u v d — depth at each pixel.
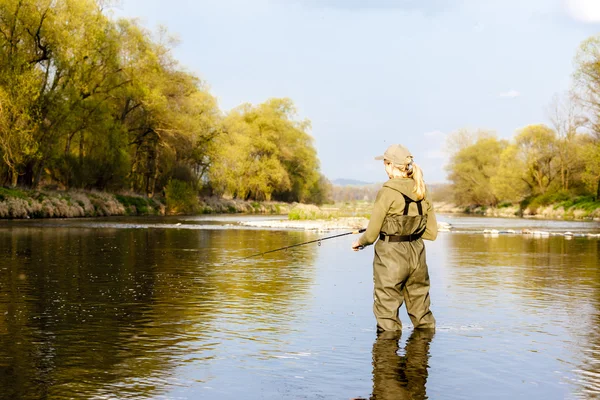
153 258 11.54
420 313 5.25
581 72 43.03
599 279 8.85
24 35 31.03
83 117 35.19
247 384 3.66
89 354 4.36
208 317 5.77
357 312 6.05
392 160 5.20
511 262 11.44
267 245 15.23
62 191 35.84
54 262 10.60
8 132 28.27
